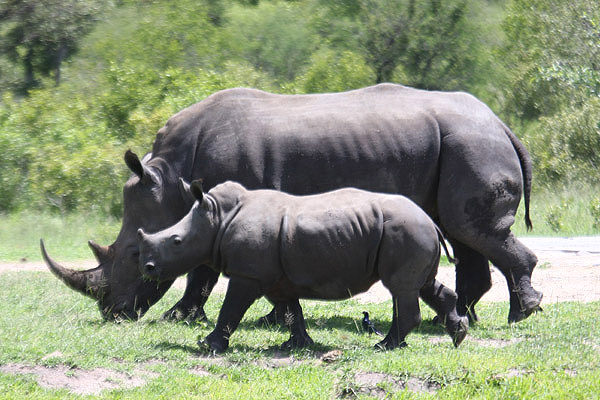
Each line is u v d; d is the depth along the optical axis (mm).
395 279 29938
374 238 29859
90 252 58250
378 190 36594
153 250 30547
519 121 123750
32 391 24984
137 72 90688
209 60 120125
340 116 36812
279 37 132375
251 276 29859
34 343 29672
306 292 30453
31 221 67375
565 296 43844
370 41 133625
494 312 40281
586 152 98062
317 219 29797
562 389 24969
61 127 80562
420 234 29812
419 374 26344
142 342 30766
